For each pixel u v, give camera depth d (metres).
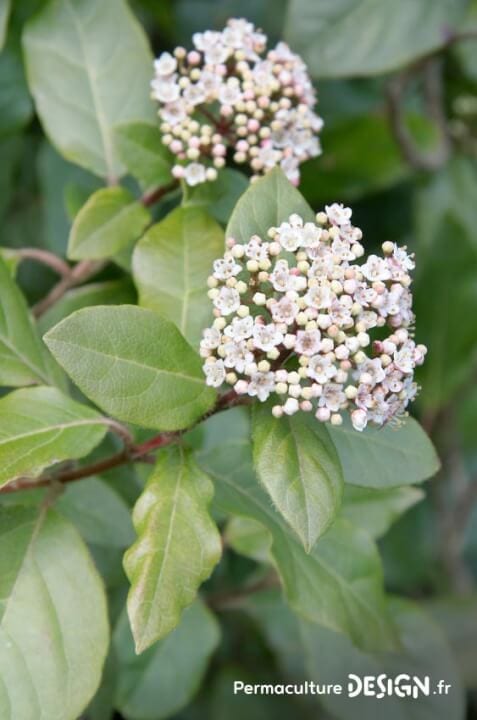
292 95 0.50
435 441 0.76
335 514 0.42
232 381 0.42
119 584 0.54
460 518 0.74
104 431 0.45
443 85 0.72
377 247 0.71
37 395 0.45
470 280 0.70
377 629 0.49
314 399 0.43
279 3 0.67
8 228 0.67
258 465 0.42
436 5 0.58
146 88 0.54
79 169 0.63
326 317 0.42
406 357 0.43
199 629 0.55
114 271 0.60
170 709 0.54
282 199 0.45
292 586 0.47
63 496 0.52
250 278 0.44
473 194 0.72
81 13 0.54
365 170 0.66
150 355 0.43
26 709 0.44
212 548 0.43
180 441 0.45
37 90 0.53
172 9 0.68
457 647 0.64
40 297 0.65
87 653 0.44
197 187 0.50
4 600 0.45
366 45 0.57
